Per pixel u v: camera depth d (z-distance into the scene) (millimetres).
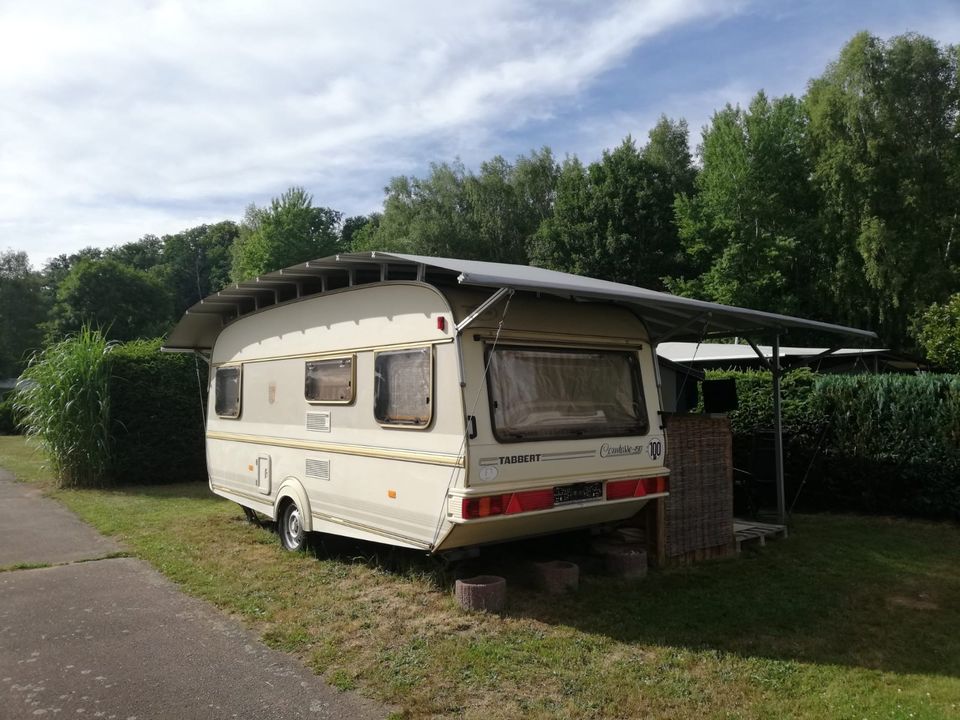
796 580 5977
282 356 7238
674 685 3961
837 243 28656
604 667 4203
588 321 5828
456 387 4973
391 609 5207
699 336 7934
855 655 4418
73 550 7137
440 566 5809
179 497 10484
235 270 49250
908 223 27141
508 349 5262
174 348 9367
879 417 8711
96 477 11508
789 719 3576
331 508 6344
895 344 27422
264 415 7551
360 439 5957
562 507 5297
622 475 5715
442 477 5027
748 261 28047
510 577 5984
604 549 6254
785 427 9414
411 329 5438
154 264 70500
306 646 4527
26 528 8250
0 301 53031
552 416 5391
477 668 4164
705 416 6711
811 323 6762
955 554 6844
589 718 3598
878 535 7664
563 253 30734
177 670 4164
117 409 11758
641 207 29641
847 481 8930
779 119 29219
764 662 4297
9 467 14258
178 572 6227
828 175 28359
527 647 4488
